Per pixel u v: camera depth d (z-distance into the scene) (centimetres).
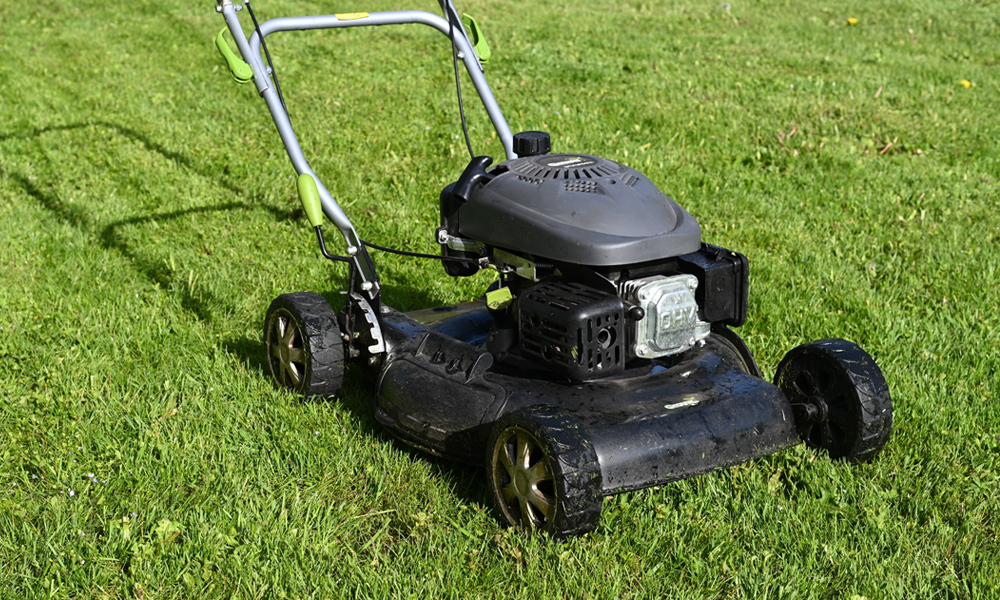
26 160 422
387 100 494
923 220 340
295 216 351
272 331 248
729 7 755
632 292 203
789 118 450
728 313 212
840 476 213
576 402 204
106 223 345
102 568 194
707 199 361
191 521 202
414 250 322
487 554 196
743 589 189
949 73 537
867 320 275
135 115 489
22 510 206
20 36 693
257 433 229
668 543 199
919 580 189
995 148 415
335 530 202
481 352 218
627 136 433
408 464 220
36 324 278
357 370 256
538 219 208
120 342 268
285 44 631
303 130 447
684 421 202
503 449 200
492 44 621
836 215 346
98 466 219
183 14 750
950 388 246
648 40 637
